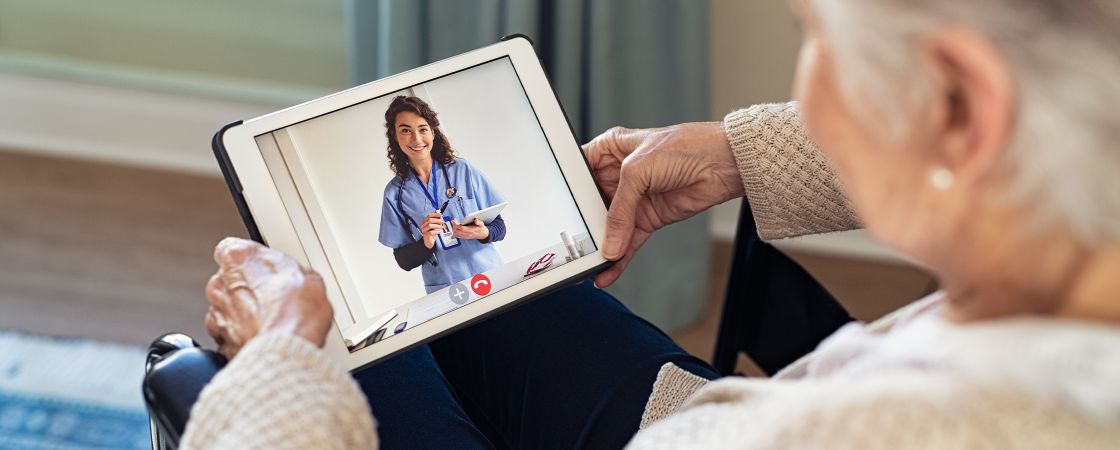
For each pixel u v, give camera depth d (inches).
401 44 59.4
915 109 16.0
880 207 18.1
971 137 15.7
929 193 17.2
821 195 33.3
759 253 35.9
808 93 18.2
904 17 15.1
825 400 17.1
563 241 31.8
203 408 21.8
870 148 17.6
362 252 29.7
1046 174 15.3
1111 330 15.7
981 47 14.7
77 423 56.9
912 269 72.8
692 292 67.7
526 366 34.3
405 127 30.7
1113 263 16.2
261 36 72.2
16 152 76.6
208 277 68.6
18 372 59.6
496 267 30.9
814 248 74.3
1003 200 16.2
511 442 34.5
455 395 35.5
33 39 73.8
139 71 74.4
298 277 25.5
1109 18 14.1
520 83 32.1
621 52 60.1
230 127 28.9
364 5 62.7
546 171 32.0
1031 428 15.6
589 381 33.3
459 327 30.3
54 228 70.7
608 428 32.0
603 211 32.4
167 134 76.2
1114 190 15.0
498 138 31.6
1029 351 15.8
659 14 59.7
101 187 74.5
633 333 34.9
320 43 72.2
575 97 60.3
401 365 33.8
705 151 34.7
